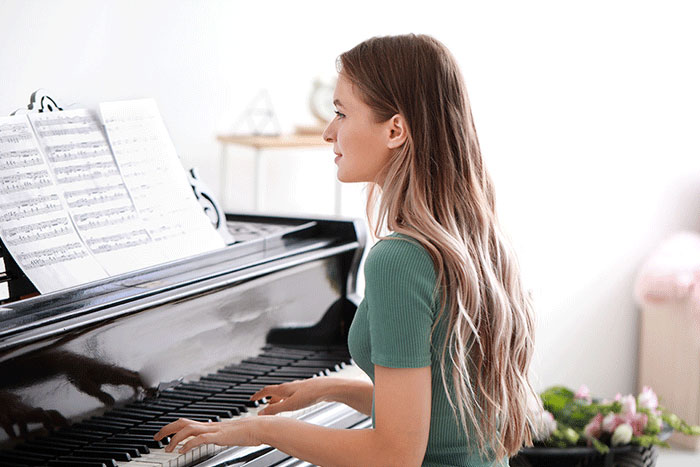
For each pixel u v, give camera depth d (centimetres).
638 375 415
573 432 248
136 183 187
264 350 194
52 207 168
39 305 153
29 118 172
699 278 382
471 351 143
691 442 383
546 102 386
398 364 132
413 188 140
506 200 384
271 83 333
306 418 183
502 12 374
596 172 398
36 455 143
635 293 407
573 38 386
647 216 409
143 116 196
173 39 299
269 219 237
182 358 171
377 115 144
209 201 204
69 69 272
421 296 133
